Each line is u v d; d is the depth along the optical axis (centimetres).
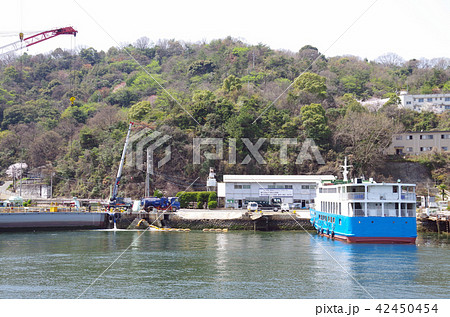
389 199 7225
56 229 9775
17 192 14862
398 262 5978
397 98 19250
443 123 16112
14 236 8712
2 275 5359
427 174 13938
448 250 6812
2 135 16762
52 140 16225
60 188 14662
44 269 5656
